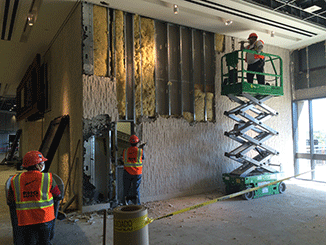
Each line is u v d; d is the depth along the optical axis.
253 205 5.94
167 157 6.91
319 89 8.73
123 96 6.35
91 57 5.92
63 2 5.95
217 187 7.62
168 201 6.53
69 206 6.14
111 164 5.95
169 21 7.14
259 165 7.02
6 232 4.55
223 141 7.86
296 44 9.06
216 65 7.88
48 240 2.88
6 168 14.36
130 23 6.63
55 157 8.27
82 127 5.75
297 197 6.64
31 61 10.73
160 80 7.11
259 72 6.68
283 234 4.20
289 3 6.53
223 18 7.07
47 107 9.38
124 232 2.69
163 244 3.89
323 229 4.40
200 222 4.84
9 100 21.61
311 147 8.91
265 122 8.77
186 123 7.29
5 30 7.65
